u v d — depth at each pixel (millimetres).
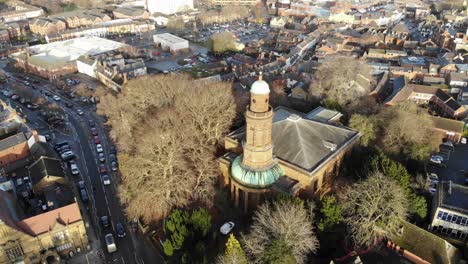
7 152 116875
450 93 163000
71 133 141250
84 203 101250
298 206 72125
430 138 109125
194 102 107438
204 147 104125
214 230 85438
